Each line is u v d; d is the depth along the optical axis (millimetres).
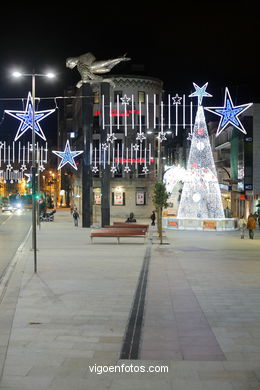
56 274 16828
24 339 9109
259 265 19156
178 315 10898
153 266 18812
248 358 8000
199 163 41281
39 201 49625
